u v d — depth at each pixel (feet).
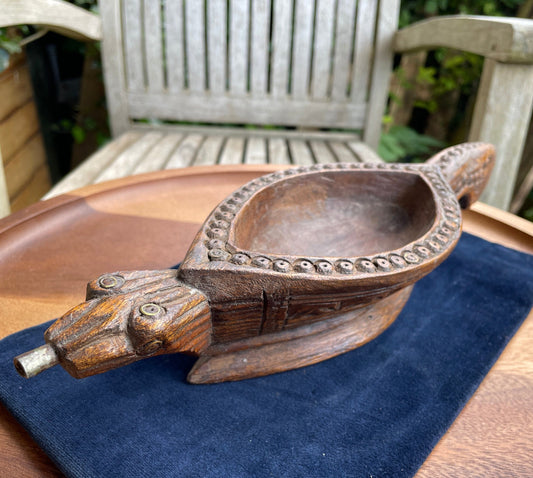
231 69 5.40
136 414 1.61
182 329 1.45
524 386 1.84
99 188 3.01
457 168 2.44
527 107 3.81
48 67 6.50
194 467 1.44
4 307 2.07
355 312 2.00
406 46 5.04
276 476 1.42
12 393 1.63
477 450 1.57
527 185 6.93
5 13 3.65
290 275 1.51
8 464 1.48
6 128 5.37
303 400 1.72
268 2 5.12
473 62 7.91
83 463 1.42
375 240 2.29
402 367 1.89
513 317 2.20
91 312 1.38
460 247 2.72
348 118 5.66
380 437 1.57
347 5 5.23
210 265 1.51
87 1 6.09
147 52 5.31
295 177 2.22
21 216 2.62
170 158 4.54
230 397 1.72
